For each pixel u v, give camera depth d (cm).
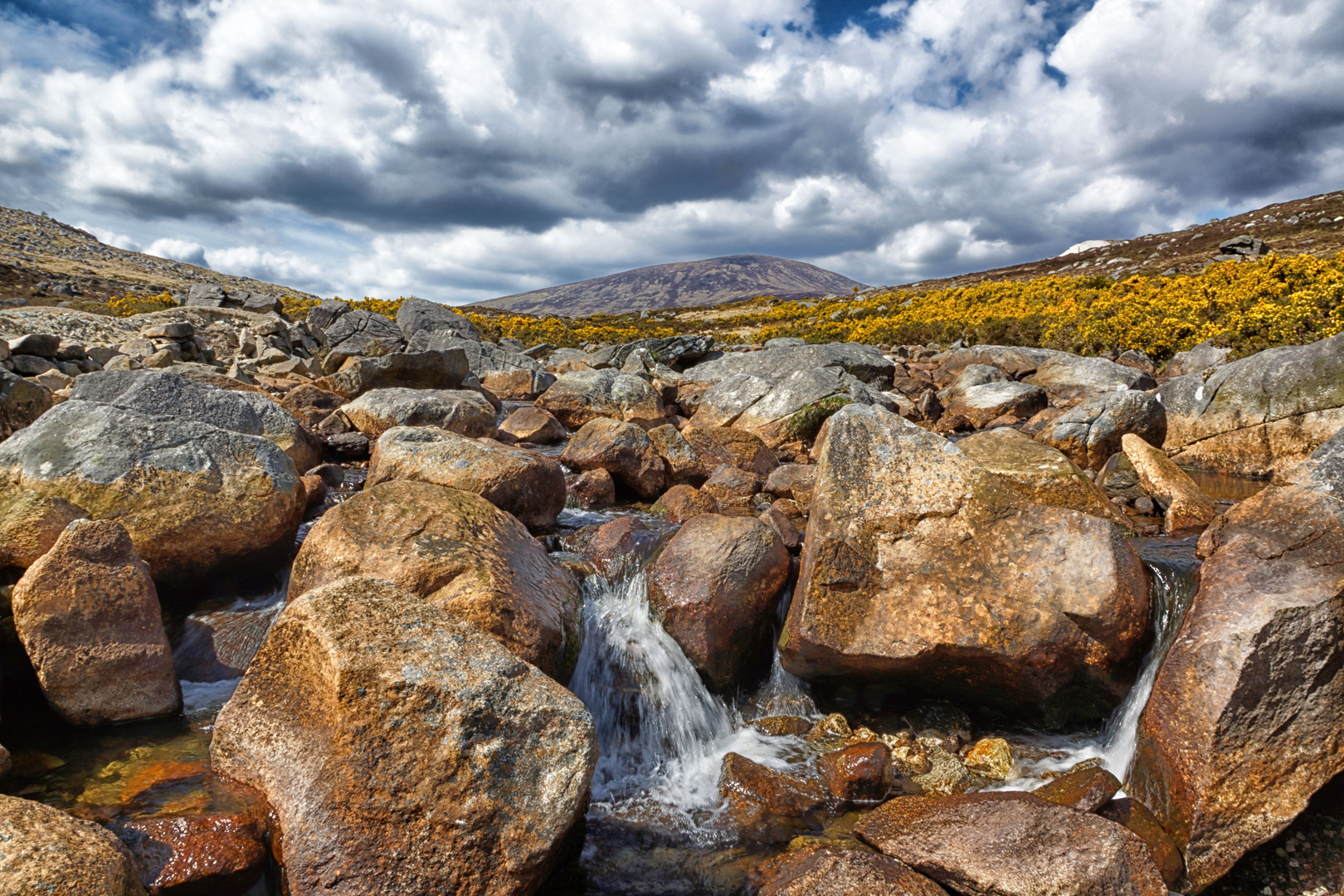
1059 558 514
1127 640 488
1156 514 841
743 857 411
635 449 1029
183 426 649
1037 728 544
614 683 562
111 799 382
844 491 579
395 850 330
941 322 3450
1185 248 5628
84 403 649
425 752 341
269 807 372
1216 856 377
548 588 558
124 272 6794
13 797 311
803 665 557
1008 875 346
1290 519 478
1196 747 397
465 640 390
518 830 339
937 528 549
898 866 368
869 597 538
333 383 1570
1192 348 2050
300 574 548
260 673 396
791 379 1488
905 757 508
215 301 3381
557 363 2567
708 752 532
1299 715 389
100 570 468
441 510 565
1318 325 1593
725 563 599
